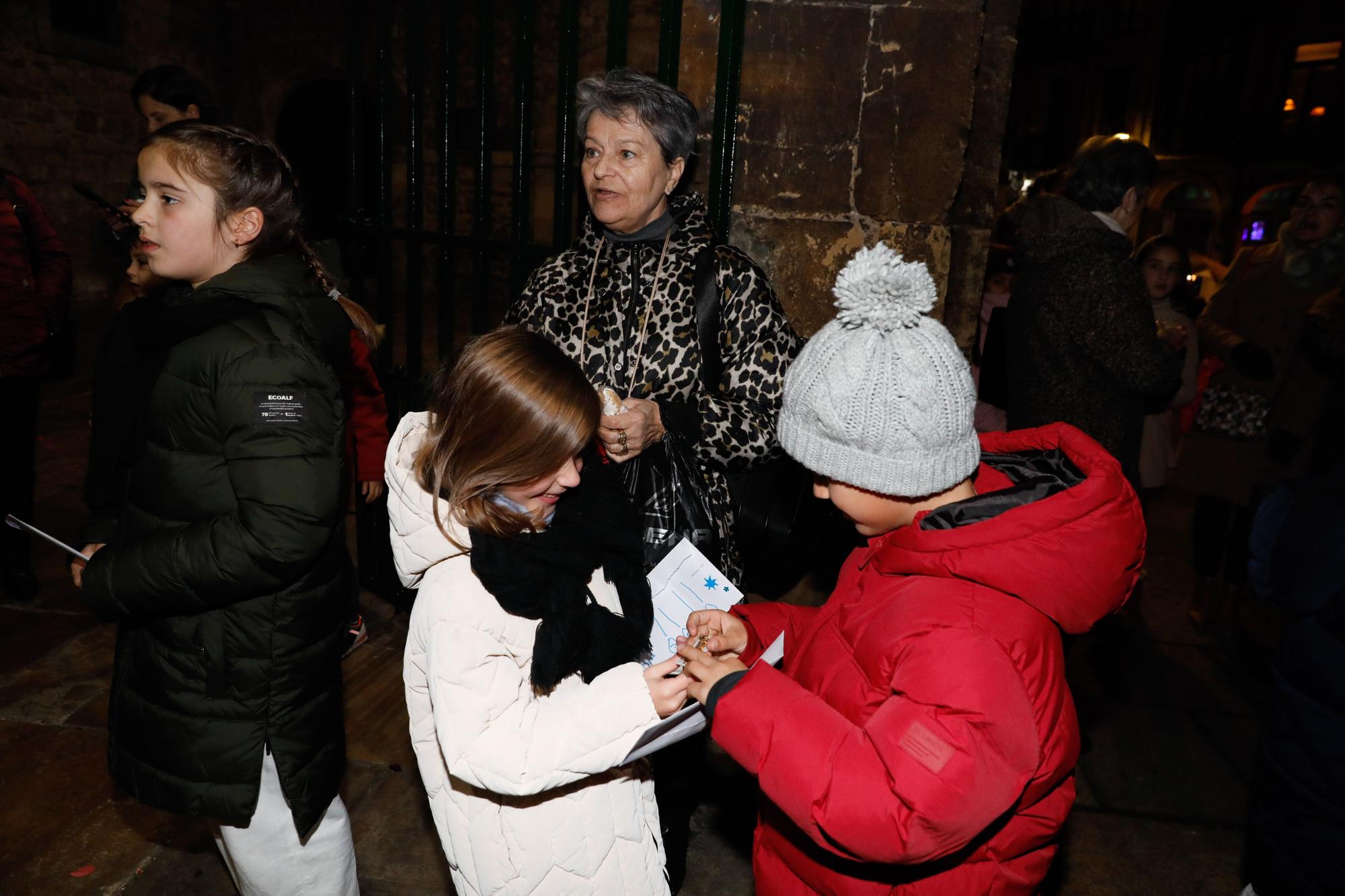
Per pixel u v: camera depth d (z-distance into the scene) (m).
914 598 1.07
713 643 1.41
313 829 1.61
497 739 1.14
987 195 2.80
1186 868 2.39
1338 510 1.28
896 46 2.37
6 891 2.10
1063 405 2.53
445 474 1.16
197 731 1.48
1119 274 2.43
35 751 2.61
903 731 0.96
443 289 2.97
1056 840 1.17
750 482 2.12
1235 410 3.53
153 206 1.49
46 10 9.48
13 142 9.27
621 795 1.35
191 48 12.05
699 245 2.02
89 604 1.45
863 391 1.06
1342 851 1.24
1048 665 1.03
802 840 1.21
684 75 2.49
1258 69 23.75
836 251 2.52
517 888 1.29
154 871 2.18
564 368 1.17
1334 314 2.98
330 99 13.32
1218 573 3.81
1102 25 27.41
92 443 1.62
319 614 1.54
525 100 2.65
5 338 3.11
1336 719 1.25
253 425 1.37
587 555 1.28
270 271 1.51
